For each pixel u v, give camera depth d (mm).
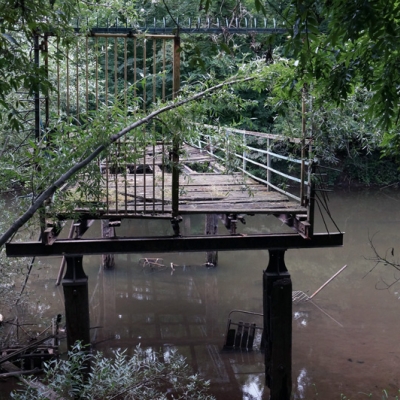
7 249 5430
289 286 6012
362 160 22516
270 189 7457
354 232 16016
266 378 6508
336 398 6605
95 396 4516
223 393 6762
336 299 10336
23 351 6789
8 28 3461
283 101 4691
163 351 8102
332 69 3391
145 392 4562
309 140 5484
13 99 6445
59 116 4520
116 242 5602
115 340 8547
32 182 4164
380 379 7070
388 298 10391
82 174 4648
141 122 4328
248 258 13250
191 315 9703
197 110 4617
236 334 8219
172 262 12797
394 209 19312
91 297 10625
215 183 7836
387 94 2826
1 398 6043
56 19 4070
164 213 5648
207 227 11820
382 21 2352
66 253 5512
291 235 5898
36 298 9906
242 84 4805
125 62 4996
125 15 5270
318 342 8281
